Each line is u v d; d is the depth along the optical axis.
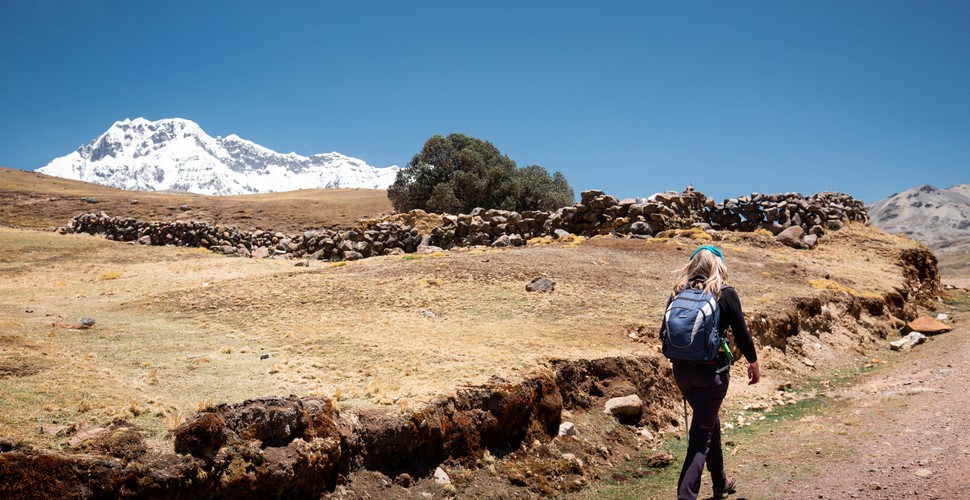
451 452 6.91
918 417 7.34
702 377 5.04
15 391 6.25
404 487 6.24
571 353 9.59
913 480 5.36
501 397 7.54
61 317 12.71
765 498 5.52
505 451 7.39
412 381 7.75
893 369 11.61
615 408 8.72
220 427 5.38
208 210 61.00
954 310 21.64
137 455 5.05
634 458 7.91
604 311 13.34
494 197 52.66
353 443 6.14
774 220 27.02
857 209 29.53
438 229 28.52
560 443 7.82
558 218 27.00
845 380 11.51
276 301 14.26
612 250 21.95
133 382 7.20
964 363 10.76
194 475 5.03
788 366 12.11
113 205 63.94
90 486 4.66
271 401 5.81
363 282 16.39
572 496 6.70
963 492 4.90
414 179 57.03
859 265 22.80
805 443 7.01
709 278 5.21
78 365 7.59
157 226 32.62
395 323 12.05
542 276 15.77
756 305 13.70
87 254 26.09
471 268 17.91
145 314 13.60
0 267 22.72
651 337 11.62
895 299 18.84
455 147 57.31
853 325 15.40
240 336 10.84
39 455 4.65
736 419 9.12
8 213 59.59
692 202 28.12
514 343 10.25
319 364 8.56
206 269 22.38
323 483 5.74
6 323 10.38
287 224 55.12
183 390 7.09
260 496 5.31
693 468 4.92
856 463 6.03
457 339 10.57
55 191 75.00
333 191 100.06
